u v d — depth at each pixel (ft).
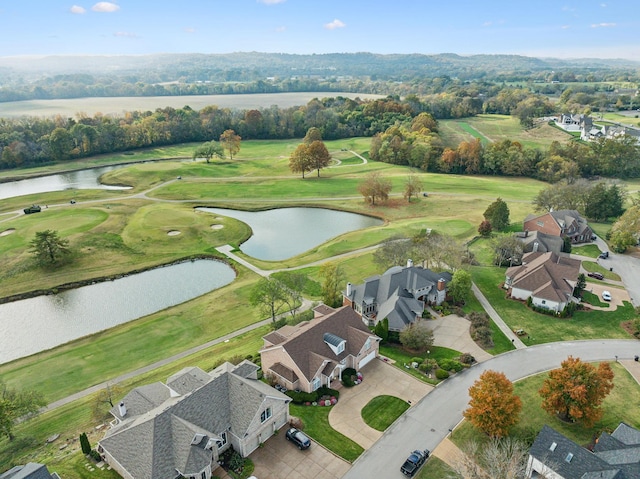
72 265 315.99
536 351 199.31
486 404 141.49
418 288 232.12
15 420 159.94
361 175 579.48
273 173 593.01
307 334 175.32
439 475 133.39
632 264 297.94
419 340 193.26
